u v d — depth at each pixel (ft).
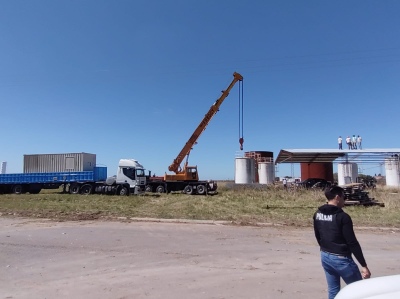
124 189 99.60
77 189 105.40
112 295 17.95
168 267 23.81
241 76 116.26
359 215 52.37
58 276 21.72
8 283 20.29
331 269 13.15
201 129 113.60
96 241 33.24
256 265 24.35
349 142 121.08
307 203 69.77
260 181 136.87
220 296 17.69
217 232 38.68
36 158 112.88
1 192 111.65
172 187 108.37
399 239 35.27
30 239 34.17
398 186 113.19
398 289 7.42
